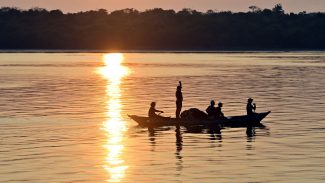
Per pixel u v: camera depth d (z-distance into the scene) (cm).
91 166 5512
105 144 6600
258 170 5338
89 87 14475
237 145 6512
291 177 5097
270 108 9856
